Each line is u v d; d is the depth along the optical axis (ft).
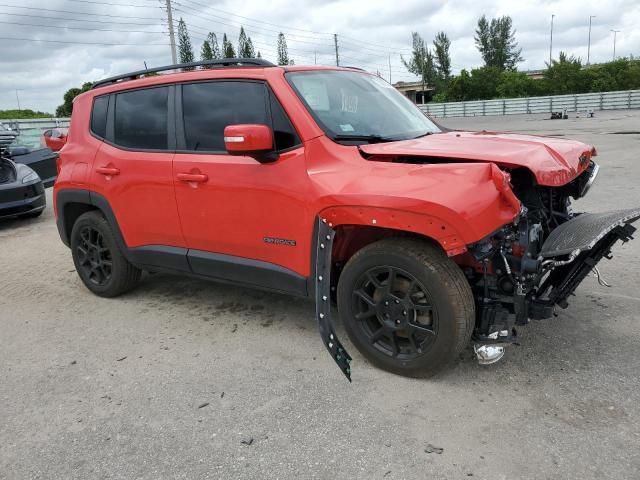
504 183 8.56
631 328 11.79
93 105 15.07
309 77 12.01
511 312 9.70
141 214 13.70
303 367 11.03
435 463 7.95
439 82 290.97
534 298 9.91
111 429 9.28
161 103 13.23
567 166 10.24
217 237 12.28
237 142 10.25
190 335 12.90
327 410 9.43
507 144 10.66
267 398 9.95
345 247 11.00
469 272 10.10
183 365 11.42
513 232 9.43
